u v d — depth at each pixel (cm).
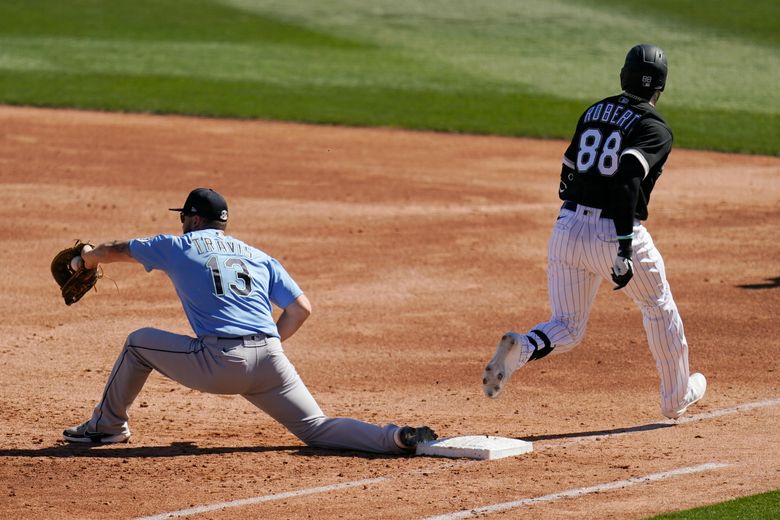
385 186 6316
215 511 2142
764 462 2412
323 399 3103
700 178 6762
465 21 12850
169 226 5247
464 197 6097
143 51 10769
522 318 3962
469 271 4619
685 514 2055
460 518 2080
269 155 7069
